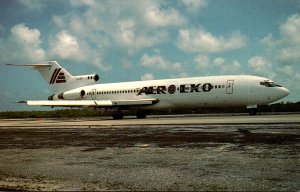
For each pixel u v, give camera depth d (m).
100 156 9.39
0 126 28.31
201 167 7.39
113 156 9.31
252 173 6.65
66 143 12.79
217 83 35.53
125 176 6.77
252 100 34.31
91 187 5.96
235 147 10.12
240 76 35.22
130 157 9.05
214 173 6.76
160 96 38.78
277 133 13.48
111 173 7.10
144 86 40.31
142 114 41.56
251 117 28.88
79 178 6.72
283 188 5.54
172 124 21.70
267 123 19.22
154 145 11.28
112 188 5.86
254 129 15.59
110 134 15.96
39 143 13.14
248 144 10.63
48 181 6.52
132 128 19.47
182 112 67.69
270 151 9.16
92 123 27.91
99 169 7.57
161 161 8.28
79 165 8.15
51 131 19.39
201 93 36.19
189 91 36.84
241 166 7.33
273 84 34.06
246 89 34.28
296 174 6.47
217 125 19.23
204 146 10.58
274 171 6.77
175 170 7.18
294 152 8.89
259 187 5.63
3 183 6.41
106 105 39.16
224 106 36.22
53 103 40.09
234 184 5.87
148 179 6.45
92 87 45.31
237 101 34.94
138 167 7.64
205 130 16.17
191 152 9.50
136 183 6.17
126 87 42.00
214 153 9.18
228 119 26.14
